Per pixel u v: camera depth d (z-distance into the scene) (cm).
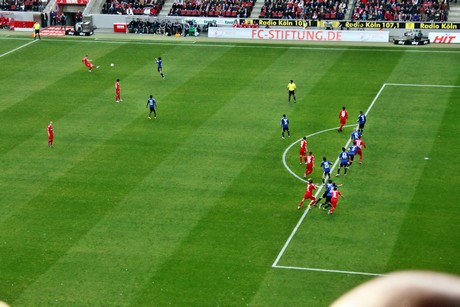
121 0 10356
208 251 4081
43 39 9388
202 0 10275
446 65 7981
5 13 10306
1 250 4138
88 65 7944
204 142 5859
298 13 9894
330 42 9175
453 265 3872
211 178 5144
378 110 6562
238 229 4353
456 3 9912
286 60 8312
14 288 3728
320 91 7150
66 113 6625
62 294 3666
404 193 4841
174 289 3681
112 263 3966
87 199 4828
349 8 9988
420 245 4119
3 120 6450
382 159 5441
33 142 5919
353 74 7706
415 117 6356
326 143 5828
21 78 7744
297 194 4866
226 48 8881
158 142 5878
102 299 3603
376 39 9175
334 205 4509
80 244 4197
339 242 4172
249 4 10206
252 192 4900
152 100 6359
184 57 8494
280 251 4069
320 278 3769
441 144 5719
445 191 4866
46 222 4494
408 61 8169
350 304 214
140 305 3538
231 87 7331
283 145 5791
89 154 5647
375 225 4384
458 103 6712
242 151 5659
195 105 6794
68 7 10625
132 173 5256
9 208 4706
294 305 3509
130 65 8194
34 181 5138
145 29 9844
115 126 6269
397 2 9900
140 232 4334
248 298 3575
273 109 6650
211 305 3519
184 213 4584
